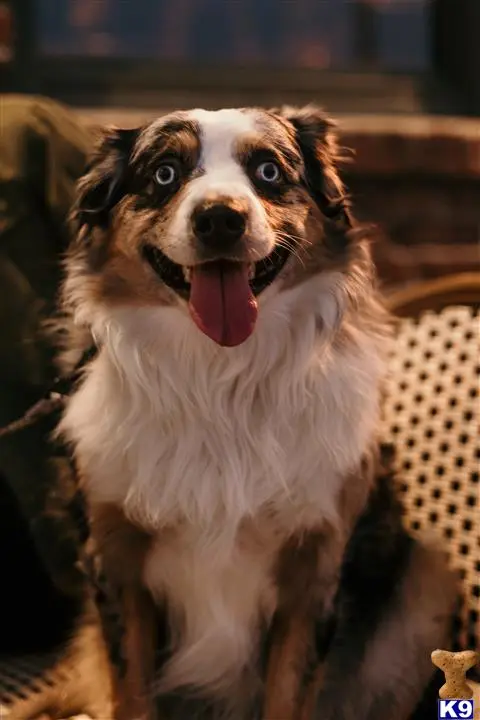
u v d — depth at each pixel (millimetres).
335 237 1591
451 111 3588
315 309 1543
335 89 3521
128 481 1512
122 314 1534
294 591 1552
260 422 1515
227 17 3494
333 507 1519
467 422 1771
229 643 1600
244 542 1525
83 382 1604
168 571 1568
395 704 1661
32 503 1766
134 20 3402
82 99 3307
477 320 1857
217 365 1507
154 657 1632
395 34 3621
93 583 1582
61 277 1852
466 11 3521
